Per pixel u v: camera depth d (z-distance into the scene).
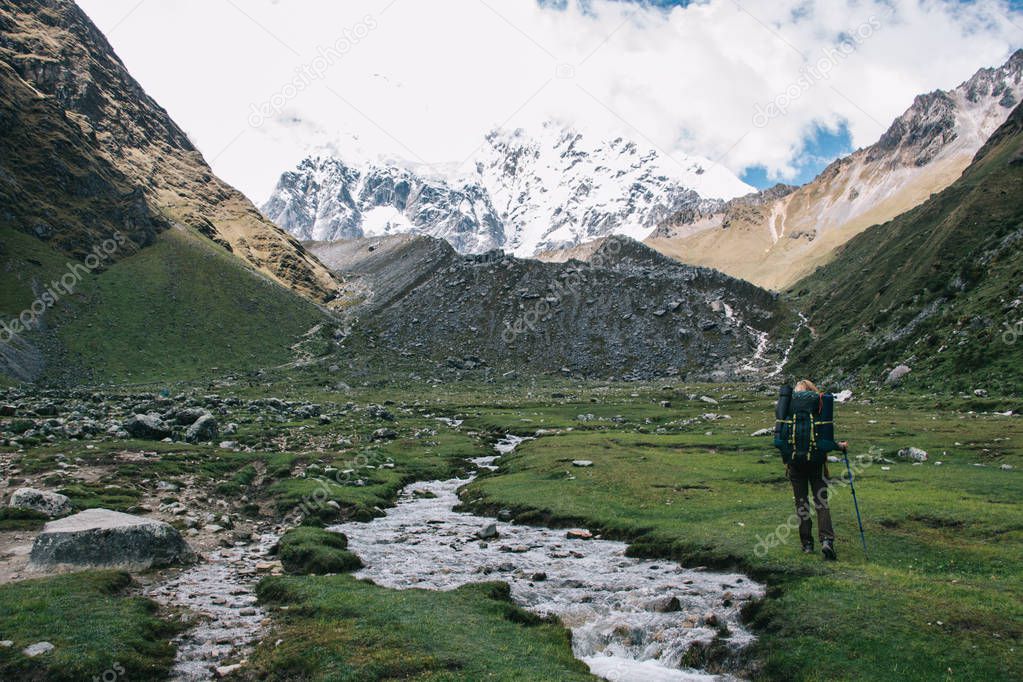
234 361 177.50
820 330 199.75
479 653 15.21
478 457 61.44
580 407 115.44
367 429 74.50
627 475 40.78
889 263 194.38
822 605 16.52
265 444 59.44
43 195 192.75
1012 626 14.24
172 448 50.34
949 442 46.69
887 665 13.67
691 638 16.59
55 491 33.12
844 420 64.81
